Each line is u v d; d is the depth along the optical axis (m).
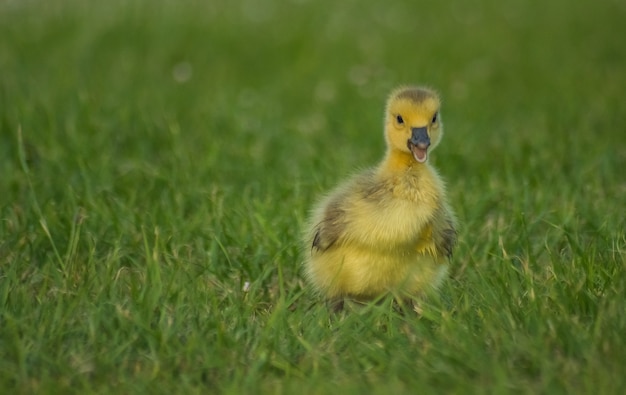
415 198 10.37
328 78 22.03
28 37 23.55
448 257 10.79
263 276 11.07
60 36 23.72
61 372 8.88
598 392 8.30
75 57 22.25
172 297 10.21
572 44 25.55
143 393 8.53
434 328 9.77
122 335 9.43
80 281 10.58
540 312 9.51
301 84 21.52
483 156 15.98
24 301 9.97
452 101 20.17
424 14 28.98
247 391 8.59
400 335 9.48
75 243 11.17
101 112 17.80
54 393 8.50
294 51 23.78
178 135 16.67
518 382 8.56
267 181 14.36
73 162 14.84
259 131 17.59
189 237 12.12
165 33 24.12
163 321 9.58
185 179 14.20
